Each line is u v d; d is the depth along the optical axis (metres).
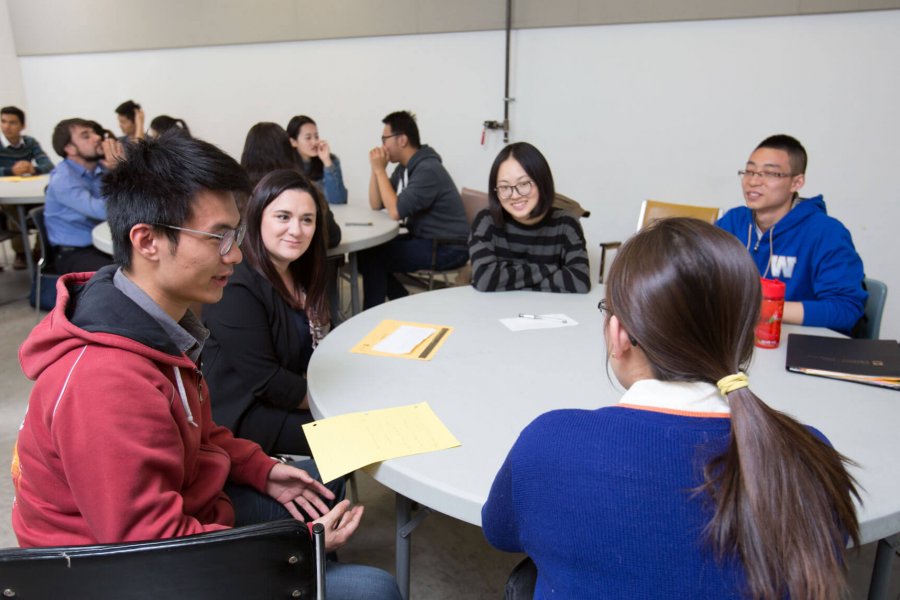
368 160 4.50
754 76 3.21
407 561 1.23
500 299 1.86
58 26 5.32
